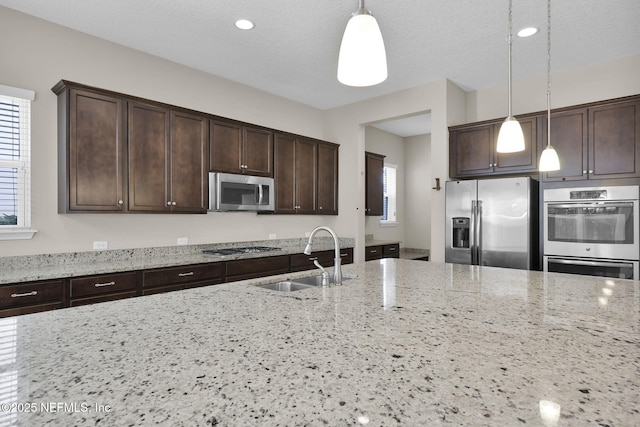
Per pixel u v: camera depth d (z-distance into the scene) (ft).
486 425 1.89
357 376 2.46
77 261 9.52
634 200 9.66
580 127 10.97
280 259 12.66
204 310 4.22
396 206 21.65
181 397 2.17
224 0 8.36
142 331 3.45
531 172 12.28
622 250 9.82
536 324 3.67
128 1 8.38
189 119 11.00
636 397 2.19
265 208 13.11
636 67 11.05
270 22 9.32
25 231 8.59
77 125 8.80
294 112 15.69
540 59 11.39
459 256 12.35
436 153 13.29
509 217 11.34
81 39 9.75
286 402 2.12
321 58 11.48
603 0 8.28
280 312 4.13
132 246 10.66
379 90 14.32
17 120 8.75
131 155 9.68
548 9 8.41
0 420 1.91
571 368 2.61
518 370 2.57
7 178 8.61
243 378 2.43
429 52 10.96
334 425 1.89
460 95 14.06
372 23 4.03
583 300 4.74
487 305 4.46
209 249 12.55
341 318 3.88
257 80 13.35
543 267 11.17
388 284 5.86
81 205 8.85
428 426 1.88
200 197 11.21
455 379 2.43
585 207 10.43
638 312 4.15
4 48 8.54
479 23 9.32
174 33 9.87
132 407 2.06
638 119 10.05
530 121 11.93
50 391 2.24
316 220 16.61
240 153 12.44
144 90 10.99
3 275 7.64
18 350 2.95
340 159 16.43
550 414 1.99
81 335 3.33
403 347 3.02
